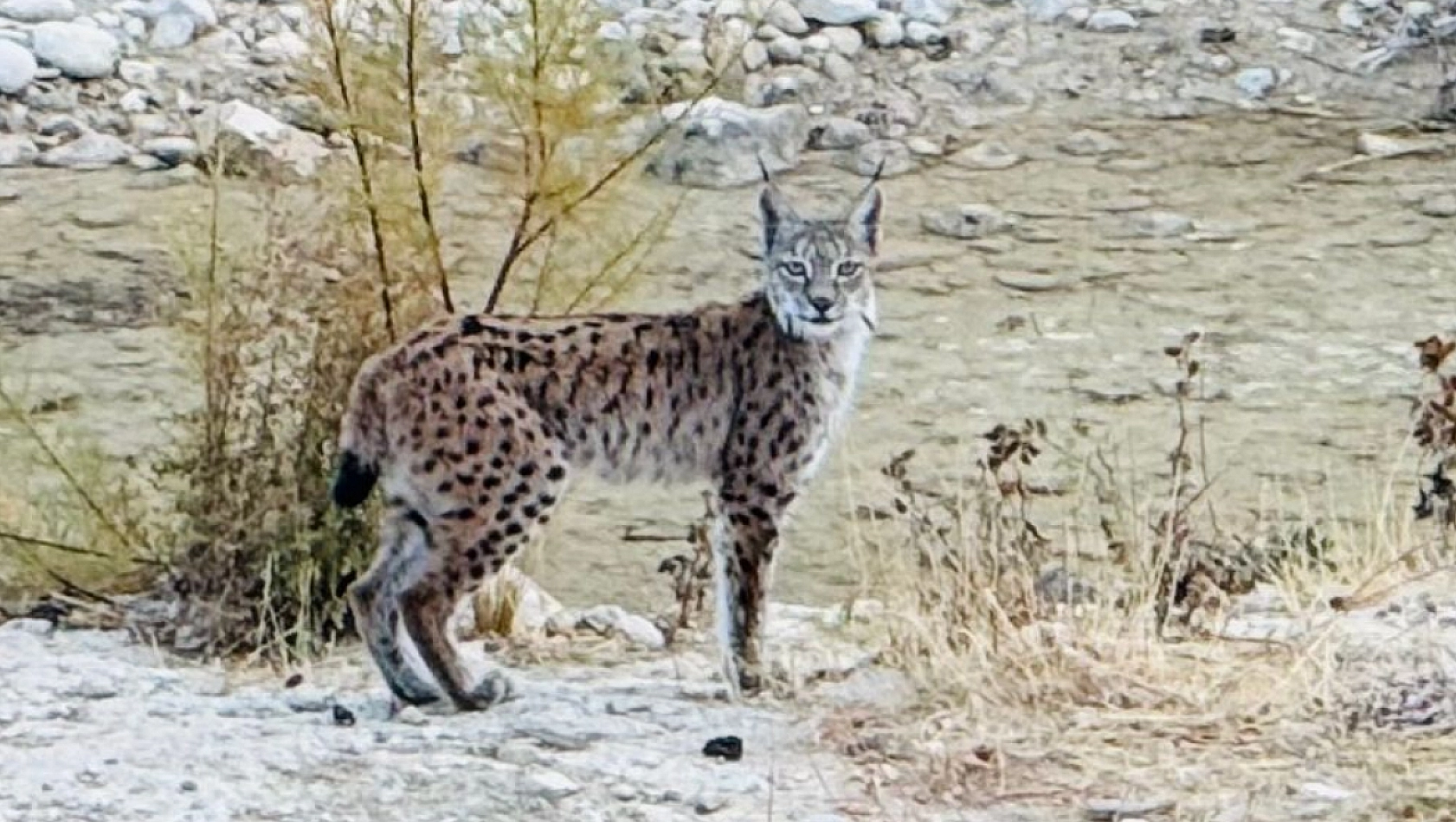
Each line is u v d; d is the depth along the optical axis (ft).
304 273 43.39
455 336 37.55
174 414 48.73
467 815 33.32
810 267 38.63
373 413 37.27
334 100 45.06
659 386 38.34
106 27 75.66
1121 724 36.45
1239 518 48.80
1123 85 76.28
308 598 40.29
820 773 34.88
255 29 76.38
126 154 70.08
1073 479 50.49
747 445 38.70
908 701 37.47
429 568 37.11
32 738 35.65
